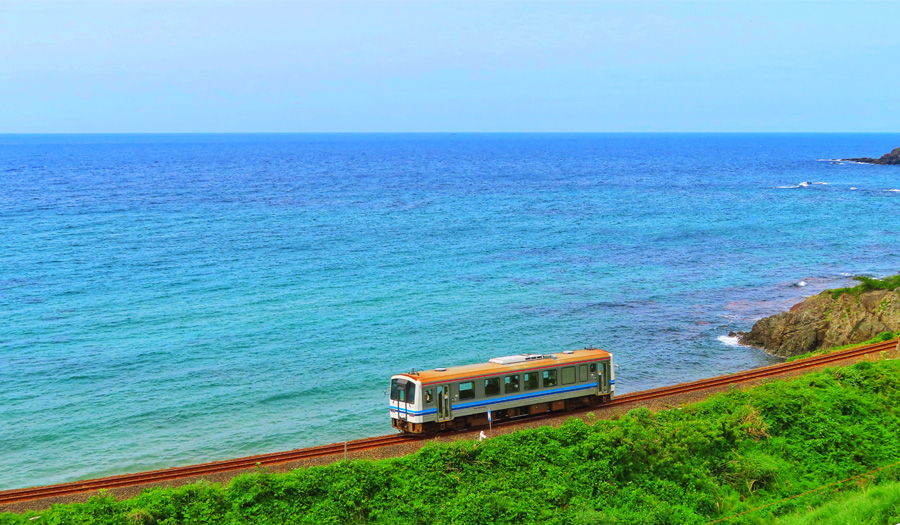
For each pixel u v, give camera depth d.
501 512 25.98
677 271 91.88
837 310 60.91
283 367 55.69
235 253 101.44
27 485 37.12
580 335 64.44
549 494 27.31
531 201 167.75
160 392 50.56
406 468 28.27
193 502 25.45
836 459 31.88
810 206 156.88
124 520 24.19
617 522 26.02
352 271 90.69
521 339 63.00
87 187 192.25
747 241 114.00
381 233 119.88
